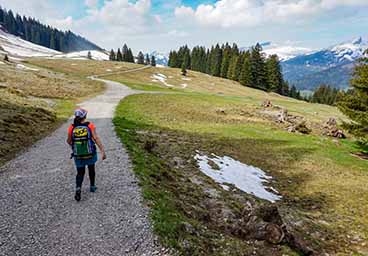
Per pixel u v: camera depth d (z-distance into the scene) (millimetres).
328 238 11680
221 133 29328
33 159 13031
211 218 10367
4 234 7105
